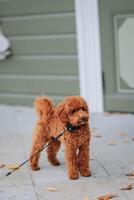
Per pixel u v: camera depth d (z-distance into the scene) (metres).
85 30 3.46
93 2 3.39
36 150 2.33
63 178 2.26
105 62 3.43
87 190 2.11
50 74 3.71
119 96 3.42
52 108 2.27
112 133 2.95
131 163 2.41
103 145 2.72
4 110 3.79
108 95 3.47
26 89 3.86
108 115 3.41
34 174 2.33
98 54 3.44
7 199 2.07
